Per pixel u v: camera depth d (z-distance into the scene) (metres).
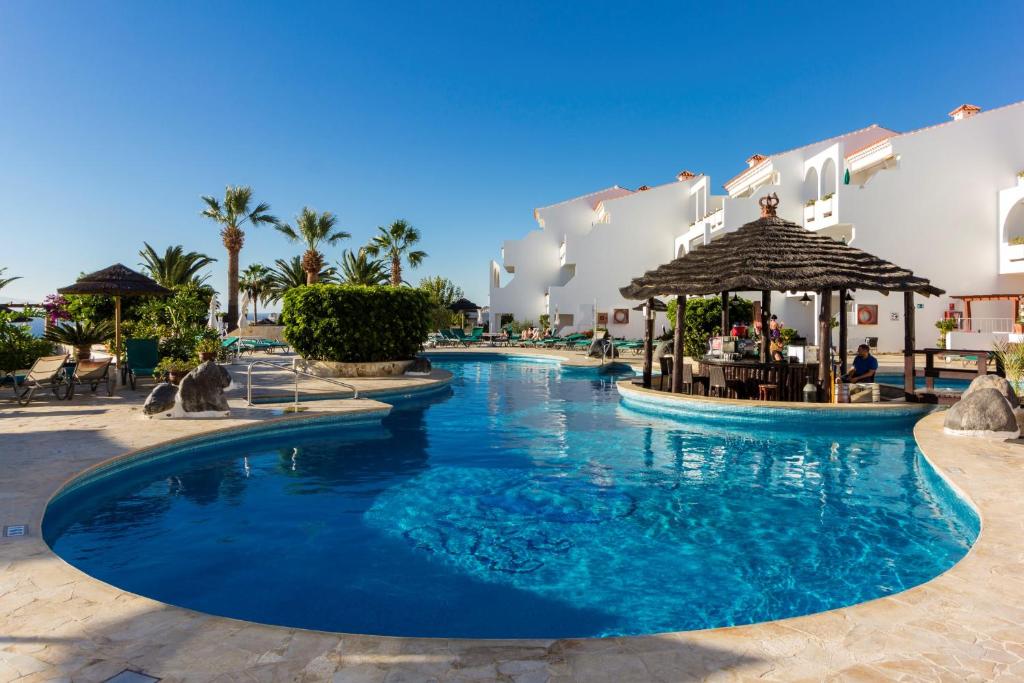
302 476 8.39
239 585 5.08
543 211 44.94
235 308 39.69
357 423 11.93
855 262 13.84
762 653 3.36
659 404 14.00
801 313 31.16
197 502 7.23
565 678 3.10
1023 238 26.73
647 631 4.40
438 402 15.49
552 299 39.28
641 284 15.70
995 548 4.91
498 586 5.11
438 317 41.81
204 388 10.63
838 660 3.28
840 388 12.92
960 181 27.89
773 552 5.84
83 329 17.80
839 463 9.23
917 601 4.00
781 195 31.98
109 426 9.73
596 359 25.20
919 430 9.96
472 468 8.90
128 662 3.22
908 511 6.98
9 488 6.37
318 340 18.41
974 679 3.11
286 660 3.25
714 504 7.27
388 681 3.06
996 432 9.27
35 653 3.31
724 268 13.78
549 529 6.46
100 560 5.55
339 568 5.44
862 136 33.16
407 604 4.79
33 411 11.23
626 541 6.13
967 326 25.08
